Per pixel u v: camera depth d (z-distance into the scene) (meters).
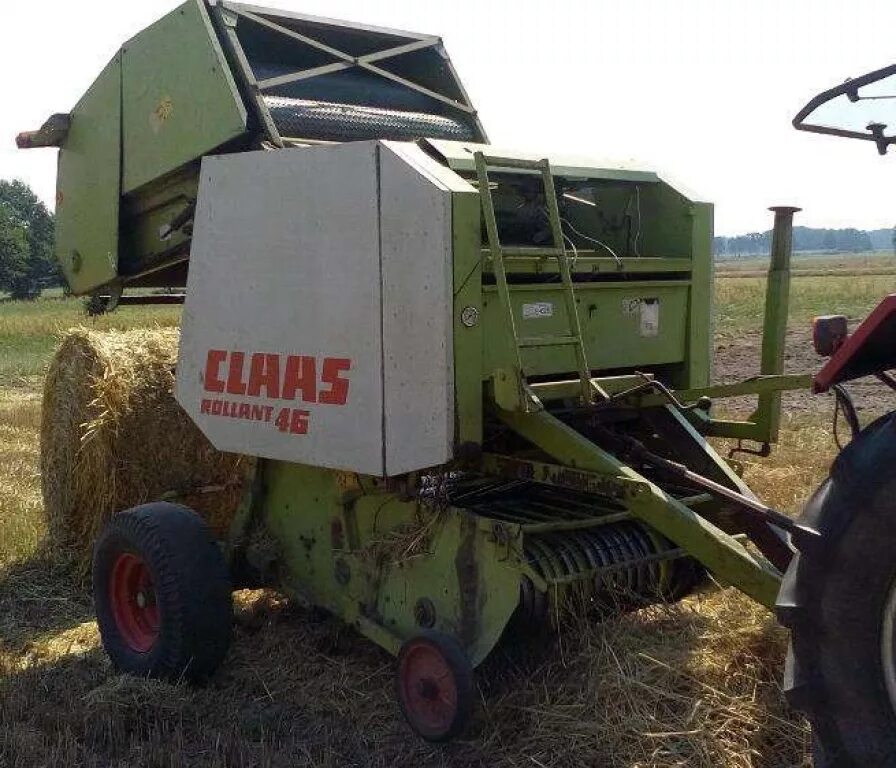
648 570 3.90
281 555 4.50
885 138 2.94
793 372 13.20
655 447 4.46
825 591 2.44
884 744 2.40
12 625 5.13
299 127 4.60
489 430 4.04
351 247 3.67
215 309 4.21
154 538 4.21
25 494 7.36
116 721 3.84
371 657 4.39
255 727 3.86
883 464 2.37
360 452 3.71
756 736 3.25
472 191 3.51
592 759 3.26
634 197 4.56
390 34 5.32
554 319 3.92
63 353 6.01
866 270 55.25
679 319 4.38
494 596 3.55
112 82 5.00
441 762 3.49
